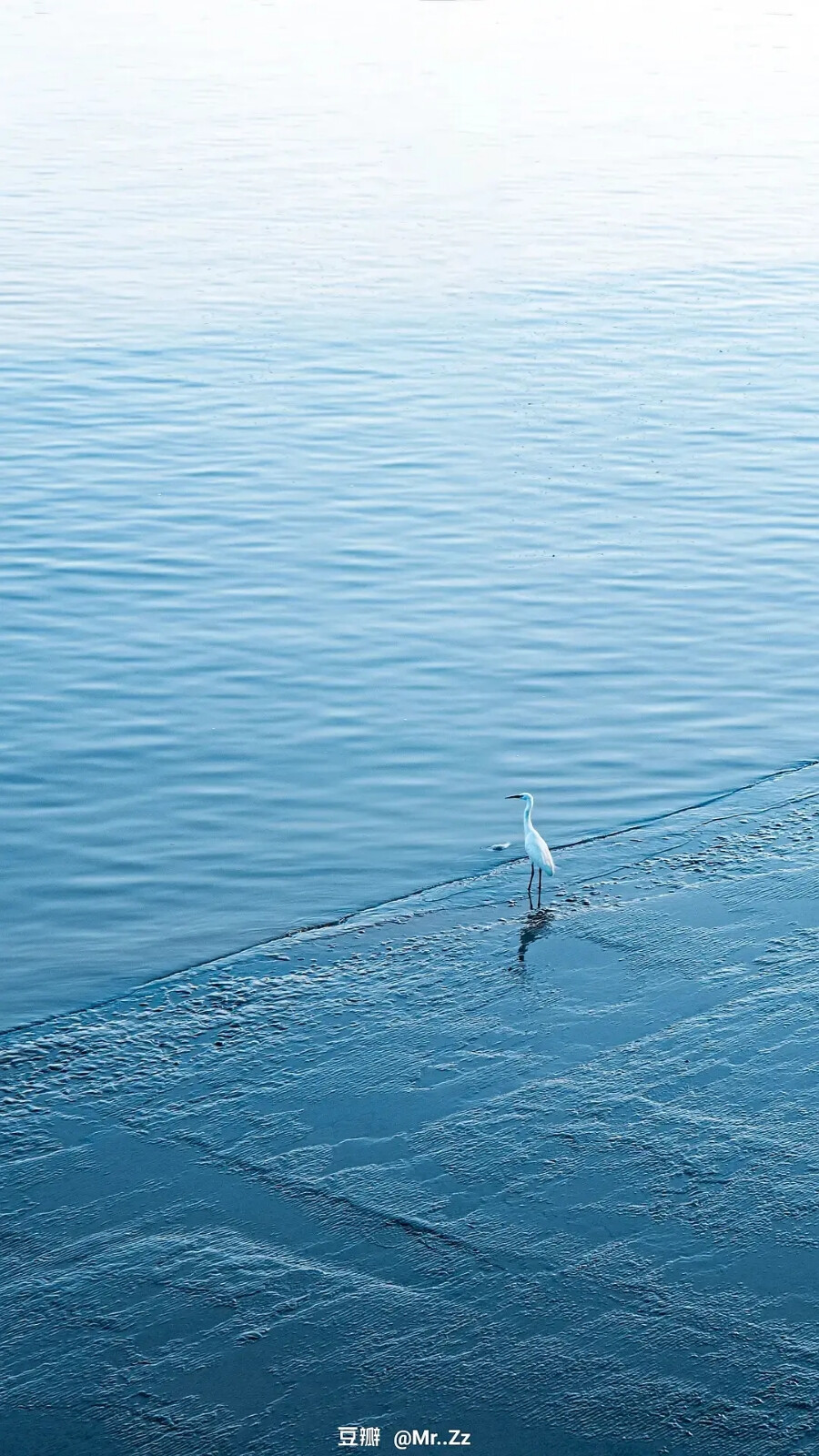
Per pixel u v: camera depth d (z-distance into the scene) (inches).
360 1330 456.1
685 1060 581.6
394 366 1502.2
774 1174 518.9
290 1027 607.5
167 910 708.0
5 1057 590.2
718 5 4215.1
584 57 3380.9
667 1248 485.7
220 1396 434.9
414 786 816.3
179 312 1646.2
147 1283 474.9
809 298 1740.9
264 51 3393.2
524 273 1812.3
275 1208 506.3
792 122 2773.1
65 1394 435.8
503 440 1325.0
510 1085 568.1
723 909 690.8
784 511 1186.6
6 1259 484.4
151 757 840.3
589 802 800.3
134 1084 572.4
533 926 681.0
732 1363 441.7
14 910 708.0
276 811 792.3
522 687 920.9
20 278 1758.1
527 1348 449.1
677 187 2252.7
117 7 4037.9
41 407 1378.0
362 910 701.9
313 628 987.3
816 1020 605.9
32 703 890.1
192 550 1099.9
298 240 1924.2
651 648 971.3
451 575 1067.9
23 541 1106.7
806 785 812.0
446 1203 507.2
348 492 1209.4
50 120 2642.7
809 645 975.6
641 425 1363.2
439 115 2743.6
